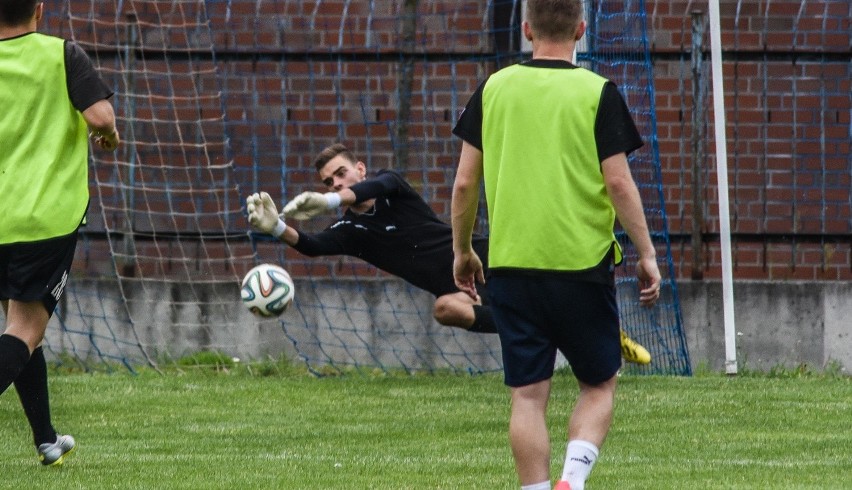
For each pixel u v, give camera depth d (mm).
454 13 34625
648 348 33281
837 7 34688
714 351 33375
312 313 33500
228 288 33406
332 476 18516
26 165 16875
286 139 34719
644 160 33625
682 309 33406
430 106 34688
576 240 14242
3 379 16531
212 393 28266
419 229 28828
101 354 33219
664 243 34188
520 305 14391
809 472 18828
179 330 33375
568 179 14320
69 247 17047
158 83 34562
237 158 34719
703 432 22875
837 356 33219
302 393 28469
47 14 34438
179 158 34500
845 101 34688
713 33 31641
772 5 34812
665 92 34594
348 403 27047
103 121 16969
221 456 20531
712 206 34844
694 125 34000
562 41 14859
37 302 17016
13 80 16969
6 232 16656
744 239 34688
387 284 33531
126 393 28094
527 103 14477
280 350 33406
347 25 34750
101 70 34188
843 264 34656
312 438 22547
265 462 19875
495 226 14523
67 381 29781
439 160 34688
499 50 34781
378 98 34812
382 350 33500
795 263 34688
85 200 17219
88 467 19250
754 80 34812
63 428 23656
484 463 19719
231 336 33406
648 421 24125
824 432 22953
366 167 34719
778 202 34812
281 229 26203
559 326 14398
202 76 34656
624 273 33844
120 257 34062
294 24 34750
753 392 28078
